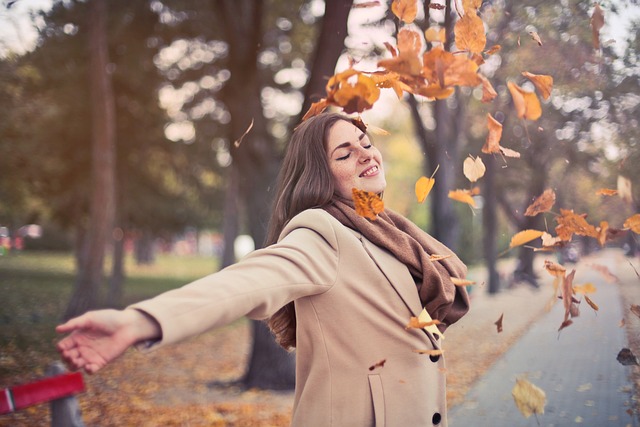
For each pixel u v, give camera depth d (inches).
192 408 298.0
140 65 655.1
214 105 679.1
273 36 561.9
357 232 76.0
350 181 79.5
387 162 1501.0
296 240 69.6
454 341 450.9
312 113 82.8
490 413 253.4
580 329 281.0
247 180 350.0
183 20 561.6
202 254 2721.5
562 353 275.4
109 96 593.3
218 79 632.4
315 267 67.5
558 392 231.6
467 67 60.9
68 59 588.4
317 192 78.2
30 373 293.1
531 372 278.7
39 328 409.1
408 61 59.0
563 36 159.3
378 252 74.7
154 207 868.6
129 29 589.0
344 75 60.9
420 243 81.8
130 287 970.1
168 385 350.6
